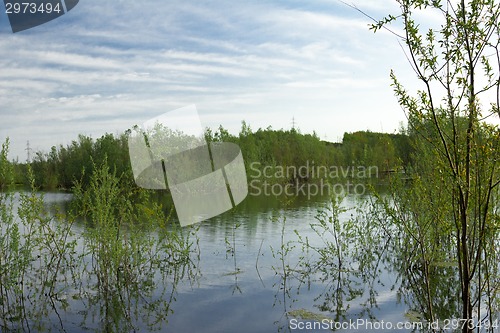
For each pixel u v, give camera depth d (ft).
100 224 25.45
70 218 27.73
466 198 11.61
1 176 24.62
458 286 24.18
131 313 20.13
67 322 19.06
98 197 25.75
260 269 27.63
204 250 32.63
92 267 26.99
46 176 94.73
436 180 13.97
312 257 30.86
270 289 23.82
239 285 24.50
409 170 22.33
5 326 18.69
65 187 96.12
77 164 89.51
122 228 32.14
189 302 21.74
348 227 31.22
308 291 23.59
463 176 11.67
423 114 11.99
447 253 28.55
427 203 15.60
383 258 30.81
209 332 17.87
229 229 40.55
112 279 25.11
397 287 24.38
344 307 21.09
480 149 11.57
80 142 93.50
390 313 20.26
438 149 12.28
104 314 20.13
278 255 31.12
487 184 12.02
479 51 11.06
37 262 28.81
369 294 23.20
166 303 21.61
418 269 27.63
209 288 24.00
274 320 19.24
